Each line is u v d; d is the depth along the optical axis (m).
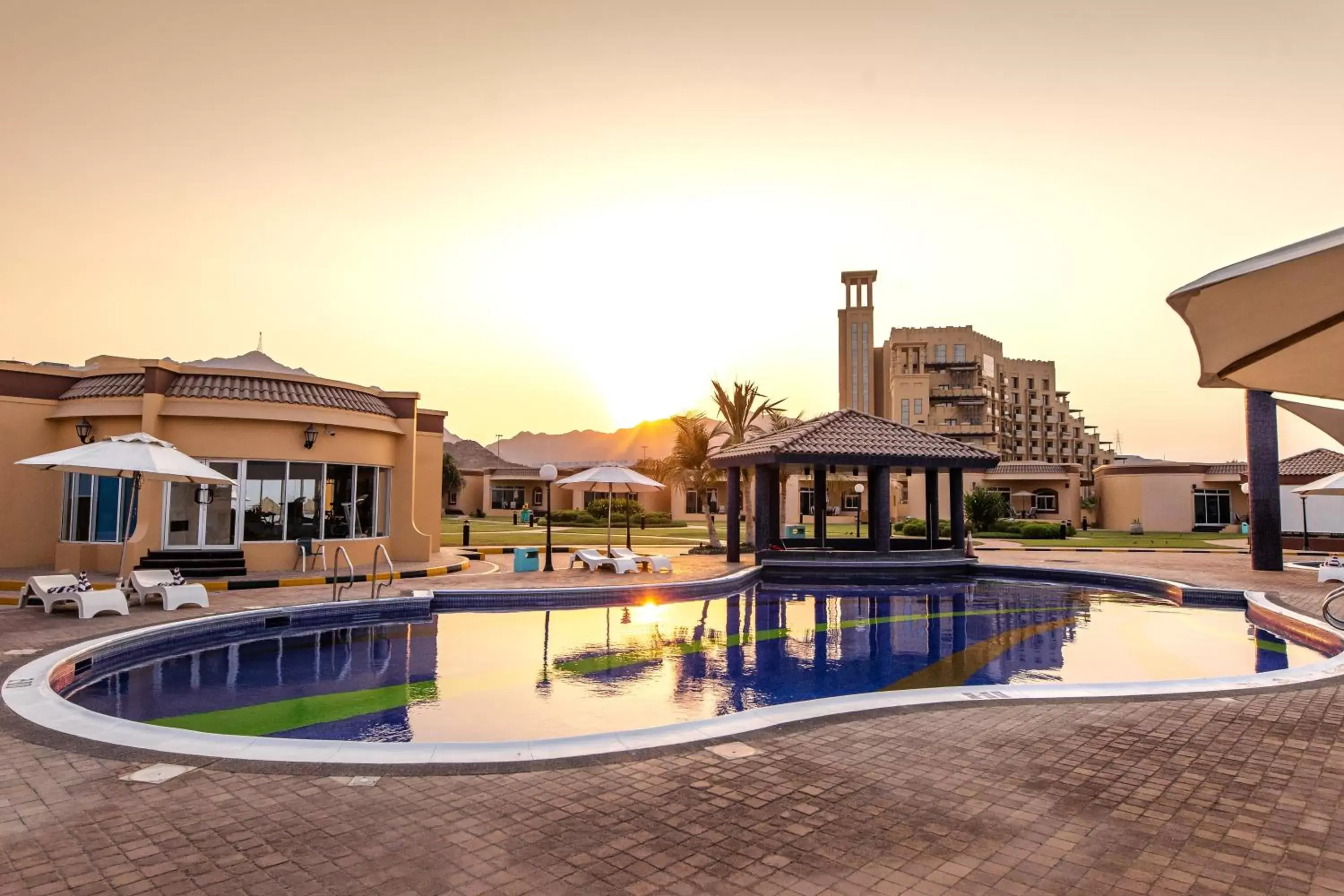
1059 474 52.41
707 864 3.95
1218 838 4.25
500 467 65.69
